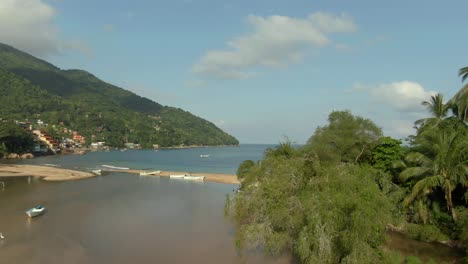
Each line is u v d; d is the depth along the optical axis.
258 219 29.09
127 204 56.53
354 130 45.69
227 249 34.16
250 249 33.22
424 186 34.31
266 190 30.08
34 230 39.97
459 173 33.34
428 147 36.62
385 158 43.12
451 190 34.47
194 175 101.88
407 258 28.42
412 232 35.38
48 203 55.62
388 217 26.17
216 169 132.88
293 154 42.50
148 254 32.97
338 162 39.41
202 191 72.75
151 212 50.81
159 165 147.38
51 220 44.69
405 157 39.81
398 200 36.75
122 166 136.38
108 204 56.16
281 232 27.78
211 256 32.41
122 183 83.25
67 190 69.50
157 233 39.88
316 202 25.66
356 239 23.38
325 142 45.12
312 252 24.14
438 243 34.03
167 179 93.81
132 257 32.16
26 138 176.62
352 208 24.20
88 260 31.22
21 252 32.66
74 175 93.94
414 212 37.59
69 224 42.94
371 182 28.02
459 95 41.97
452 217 34.53
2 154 159.38
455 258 30.62
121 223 44.12
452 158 33.31
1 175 91.00
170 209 53.16
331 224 24.17
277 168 32.81
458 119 42.16
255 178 35.97
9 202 55.88
